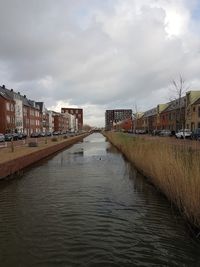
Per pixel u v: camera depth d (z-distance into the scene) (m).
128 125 116.25
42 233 8.32
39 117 104.31
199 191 8.05
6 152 24.16
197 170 8.58
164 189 11.88
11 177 17.11
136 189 13.75
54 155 32.28
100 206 10.96
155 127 91.88
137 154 19.77
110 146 47.47
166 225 8.88
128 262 6.64
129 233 8.28
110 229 8.59
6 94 73.06
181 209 9.60
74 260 6.74
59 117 137.00
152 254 7.01
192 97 59.50
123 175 17.83
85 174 18.39
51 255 6.98
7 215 9.98
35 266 6.48
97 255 6.96
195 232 8.18
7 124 68.69
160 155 13.05
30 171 19.84
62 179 16.62
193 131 43.03
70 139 54.03
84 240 7.82
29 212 10.30
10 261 6.72
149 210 10.39
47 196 12.55
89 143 58.53
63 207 10.87
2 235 8.20
